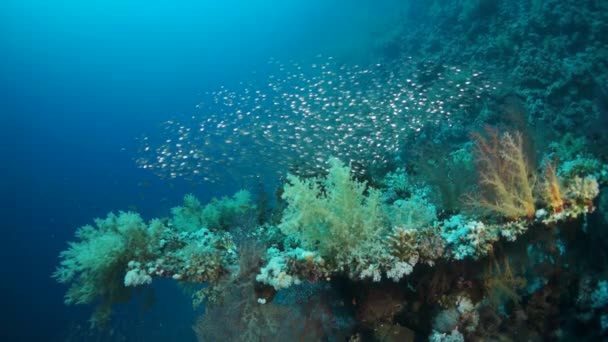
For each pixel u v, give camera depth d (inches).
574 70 329.7
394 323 158.6
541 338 140.8
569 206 135.7
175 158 455.5
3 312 626.8
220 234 201.9
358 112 424.5
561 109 322.3
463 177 187.2
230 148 449.1
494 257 145.5
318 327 159.0
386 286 155.4
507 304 146.9
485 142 162.1
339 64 1058.7
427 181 209.0
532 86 366.0
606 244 136.0
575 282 138.3
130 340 485.1
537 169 172.6
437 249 142.0
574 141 202.7
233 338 159.0
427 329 156.0
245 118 539.2
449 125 377.4
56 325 593.9
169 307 530.9
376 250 144.8
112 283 180.1
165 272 169.0
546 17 443.8
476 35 576.7
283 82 625.0
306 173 285.1
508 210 142.9
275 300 159.2
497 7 597.6
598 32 390.9
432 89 449.1
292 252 157.4
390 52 922.7
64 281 177.0
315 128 414.9
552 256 141.2
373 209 154.4
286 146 404.2
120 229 184.2
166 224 238.4
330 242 146.6
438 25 747.4
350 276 144.3
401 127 378.9
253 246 159.2
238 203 253.6
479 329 148.7
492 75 422.3
